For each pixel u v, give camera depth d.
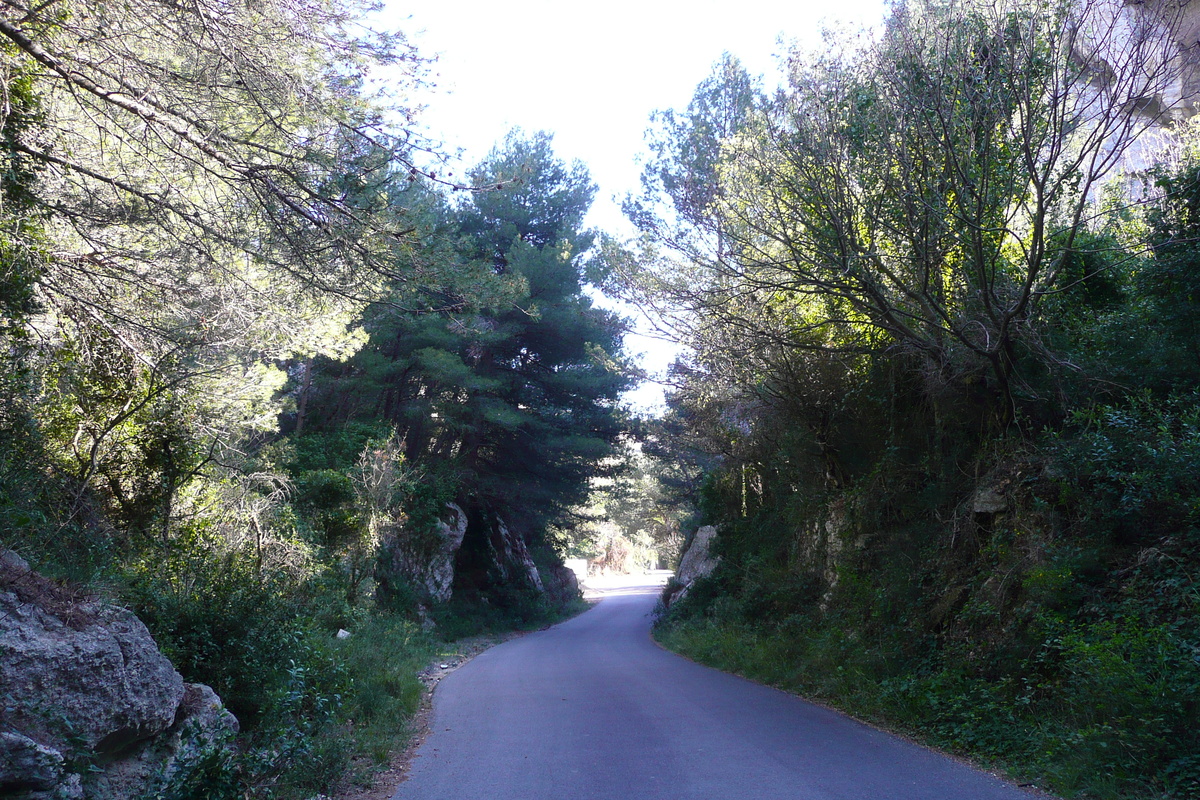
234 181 9.55
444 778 7.80
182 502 13.09
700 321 15.88
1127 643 7.91
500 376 36.06
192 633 8.48
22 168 8.68
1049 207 12.44
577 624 41.94
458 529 34.38
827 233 12.55
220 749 5.57
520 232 35.34
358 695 11.20
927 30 11.93
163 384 11.12
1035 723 8.36
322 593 17.64
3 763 4.47
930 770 7.56
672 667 18.30
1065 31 11.18
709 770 7.64
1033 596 9.91
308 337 13.37
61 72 8.40
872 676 12.04
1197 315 10.95
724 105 19.17
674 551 81.88
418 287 10.39
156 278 11.12
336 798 7.19
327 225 9.41
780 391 18.36
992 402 13.43
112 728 5.54
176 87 9.27
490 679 16.78
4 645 5.00
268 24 9.07
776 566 22.27
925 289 11.77
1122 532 9.89
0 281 8.12
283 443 22.56
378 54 9.52
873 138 11.90
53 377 10.28
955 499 14.07
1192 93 11.01
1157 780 6.50
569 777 7.59
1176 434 10.16
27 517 7.07
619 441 39.47
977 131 11.55
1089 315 12.98
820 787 6.92
